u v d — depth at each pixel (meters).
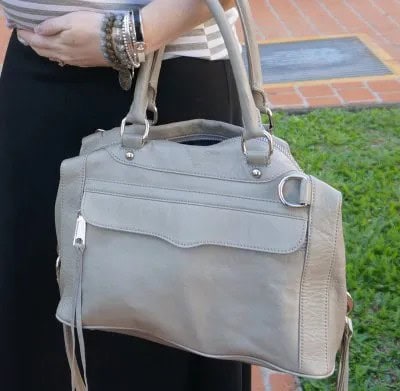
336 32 6.30
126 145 1.26
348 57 5.66
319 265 1.18
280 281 1.18
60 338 1.67
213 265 1.20
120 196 1.26
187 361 1.70
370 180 3.69
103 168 1.27
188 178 1.22
